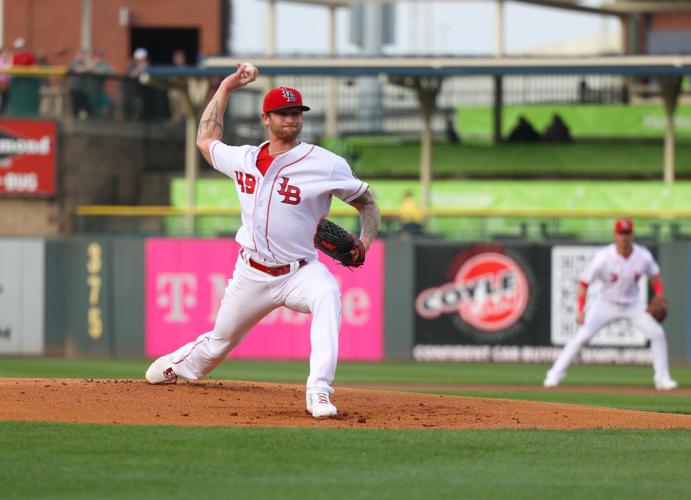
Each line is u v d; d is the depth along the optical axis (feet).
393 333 248.32
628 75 266.77
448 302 246.88
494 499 62.49
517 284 245.24
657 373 166.71
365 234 89.45
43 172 294.46
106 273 256.52
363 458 73.72
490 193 281.33
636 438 83.35
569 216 253.85
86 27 347.77
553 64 264.93
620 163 294.25
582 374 209.97
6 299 260.21
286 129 87.25
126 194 304.50
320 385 88.22
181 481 66.03
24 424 82.69
